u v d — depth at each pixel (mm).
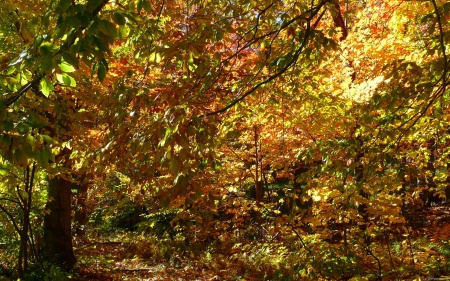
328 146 5281
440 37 3867
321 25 8227
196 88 4723
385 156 4520
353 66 7453
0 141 2520
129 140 4176
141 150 3818
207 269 10406
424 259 7164
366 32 7391
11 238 10172
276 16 4887
